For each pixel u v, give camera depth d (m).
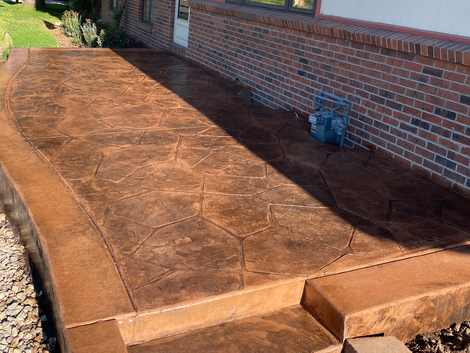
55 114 5.34
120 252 2.84
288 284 2.70
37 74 7.14
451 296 2.80
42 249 2.84
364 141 5.10
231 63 7.66
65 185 3.64
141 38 12.22
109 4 14.91
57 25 15.59
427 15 4.26
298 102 6.12
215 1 8.09
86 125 5.05
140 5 12.17
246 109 6.19
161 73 7.92
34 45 11.24
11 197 3.70
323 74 5.58
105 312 2.32
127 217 3.25
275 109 6.39
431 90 4.23
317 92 5.73
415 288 2.73
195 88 7.05
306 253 3.00
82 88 6.56
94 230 3.05
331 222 3.43
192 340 2.44
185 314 2.46
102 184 3.71
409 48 4.30
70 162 4.07
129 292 2.48
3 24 9.98
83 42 12.53
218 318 2.58
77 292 2.45
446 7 4.07
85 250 2.82
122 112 5.61
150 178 3.90
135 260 2.77
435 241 3.29
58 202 3.36
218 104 6.29
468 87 3.89
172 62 8.93
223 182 3.94
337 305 2.53
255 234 3.18
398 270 2.91
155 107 5.93
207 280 2.64
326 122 5.12
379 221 3.51
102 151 4.38
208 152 4.58
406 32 4.48
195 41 8.85
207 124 5.42
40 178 3.71
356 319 2.50
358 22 5.05
